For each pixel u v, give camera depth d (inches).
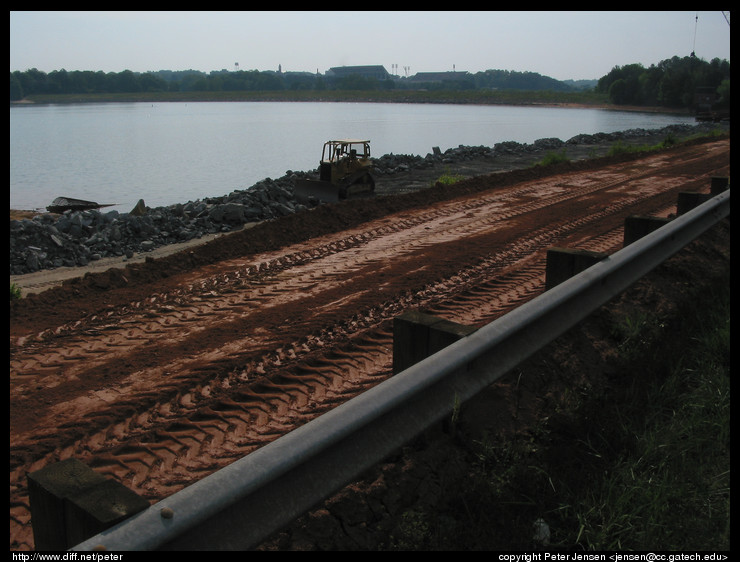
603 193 625.6
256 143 2089.1
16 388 198.1
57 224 513.3
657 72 6245.1
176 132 2741.1
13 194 1045.8
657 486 142.8
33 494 101.3
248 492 95.2
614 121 3727.9
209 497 90.9
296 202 761.0
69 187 1125.1
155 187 1112.2
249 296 294.5
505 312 265.0
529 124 3307.1
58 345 235.6
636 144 1592.0
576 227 454.0
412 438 130.0
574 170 832.9
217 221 586.2
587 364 207.2
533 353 173.2
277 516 101.0
